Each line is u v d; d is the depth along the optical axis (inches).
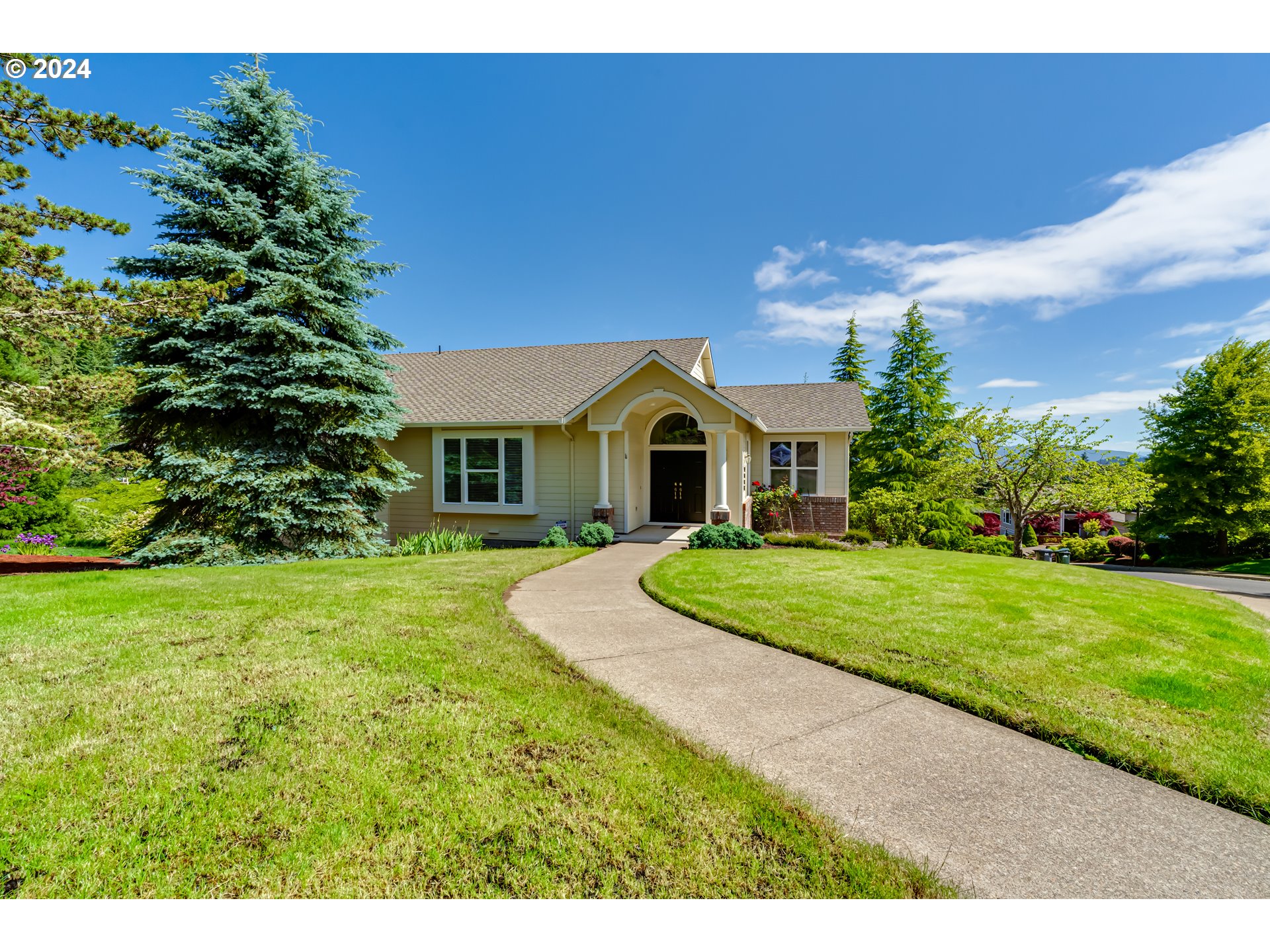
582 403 489.4
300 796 96.4
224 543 370.6
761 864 86.0
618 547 452.1
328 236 436.5
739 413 461.1
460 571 313.9
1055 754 123.0
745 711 141.6
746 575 309.3
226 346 373.7
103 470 464.1
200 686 139.4
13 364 593.0
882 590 273.9
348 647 171.5
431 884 80.1
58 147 311.9
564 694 144.9
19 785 96.3
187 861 81.4
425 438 558.9
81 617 199.2
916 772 114.3
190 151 383.2
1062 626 215.8
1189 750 120.6
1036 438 678.5
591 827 92.0
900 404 1045.2
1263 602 448.8
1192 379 987.9
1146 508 988.6
